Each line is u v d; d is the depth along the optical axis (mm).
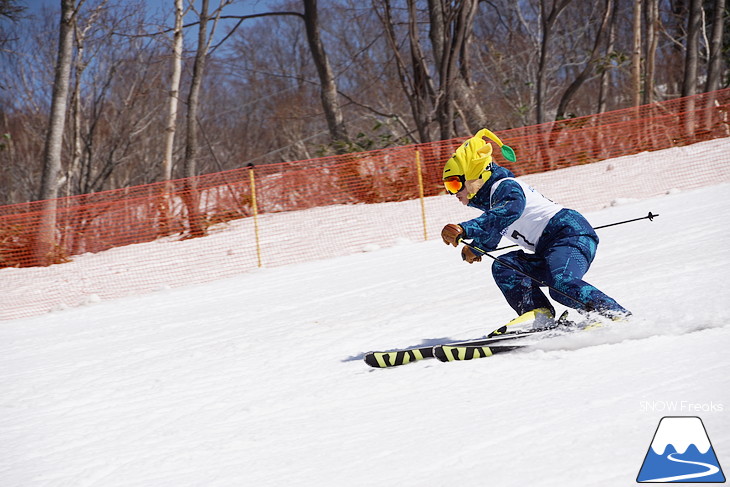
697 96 31891
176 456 5918
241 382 8453
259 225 27906
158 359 10812
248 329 12680
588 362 6789
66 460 6172
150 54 43969
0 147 41250
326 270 19969
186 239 27547
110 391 8859
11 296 22844
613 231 17141
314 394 7328
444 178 8125
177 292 20094
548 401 5855
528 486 4352
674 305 8320
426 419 5930
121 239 28484
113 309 18406
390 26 36875
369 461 5168
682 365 6227
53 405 8422
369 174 29969
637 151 31156
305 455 5508
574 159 31234
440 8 36875
